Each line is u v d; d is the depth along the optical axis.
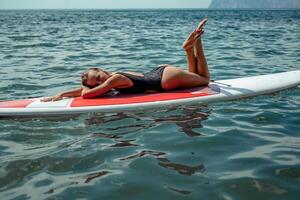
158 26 32.47
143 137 4.27
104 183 3.16
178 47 14.33
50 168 3.47
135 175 3.30
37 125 4.74
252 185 3.08
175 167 3.46
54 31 26.41
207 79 6.03
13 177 3.30
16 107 5.18
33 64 10.39
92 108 5.15
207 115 5.06
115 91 5.87
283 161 3.55
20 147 4.01
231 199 2.88
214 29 26.77
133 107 5.22
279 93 6.18
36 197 2.94
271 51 12.81
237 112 5.19
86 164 3.55
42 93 6.79
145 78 5.67
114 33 23.45
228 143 4.05
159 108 5.30
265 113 5.14
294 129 4.49
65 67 9.80
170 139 4.18
